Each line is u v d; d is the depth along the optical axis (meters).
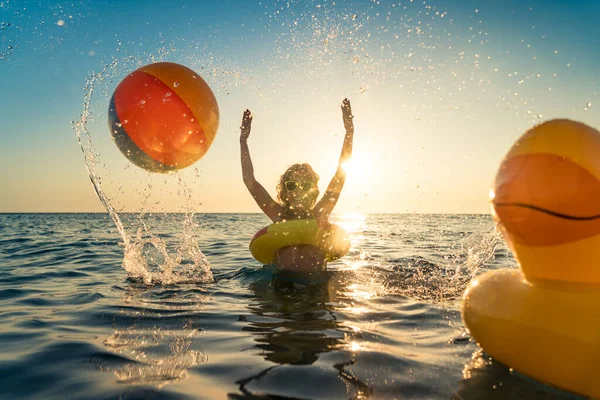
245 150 4.75
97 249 7.46
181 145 3.53
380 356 2.20
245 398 1.74
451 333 2.62
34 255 6.64
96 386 1.88
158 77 3.51
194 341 2.48
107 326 2.81
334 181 4.71
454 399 1.73
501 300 2.00
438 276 4.54
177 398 1.75
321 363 2.11
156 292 3.86
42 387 1.88
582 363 1.71
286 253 4.45
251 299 3.55
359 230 12.97
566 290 1.89
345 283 4.16
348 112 4.68
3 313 3.18
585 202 1.78
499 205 1.96
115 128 3.52
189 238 6.60
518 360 1.90
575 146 1.89
